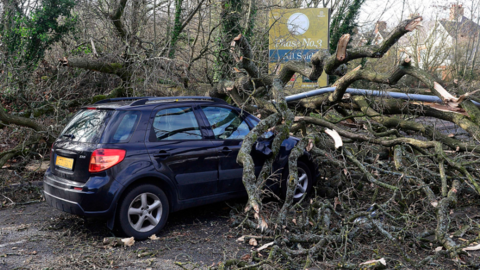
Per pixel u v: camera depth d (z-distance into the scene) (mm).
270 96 7277
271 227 4402
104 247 4195
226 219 5211
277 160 5648
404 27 4723
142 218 4461
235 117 5570
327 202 4648
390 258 3822
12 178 7129
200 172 4906
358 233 4266
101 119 4543
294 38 11422
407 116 7379
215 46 10898
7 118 6926
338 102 6871
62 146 4641
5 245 4301
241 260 3701
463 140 7078
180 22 11680
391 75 5438
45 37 11562
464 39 20906
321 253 3951
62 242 4387
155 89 9148
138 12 10641
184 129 4930
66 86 8734
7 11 11977
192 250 4176
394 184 6105
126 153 4348
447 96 4941
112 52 9117
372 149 6789
